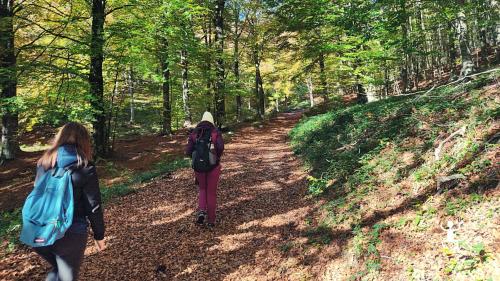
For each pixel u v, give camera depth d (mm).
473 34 29453
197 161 6176
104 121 15289
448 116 7199
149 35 12844
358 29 13484
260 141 18594
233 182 9453
